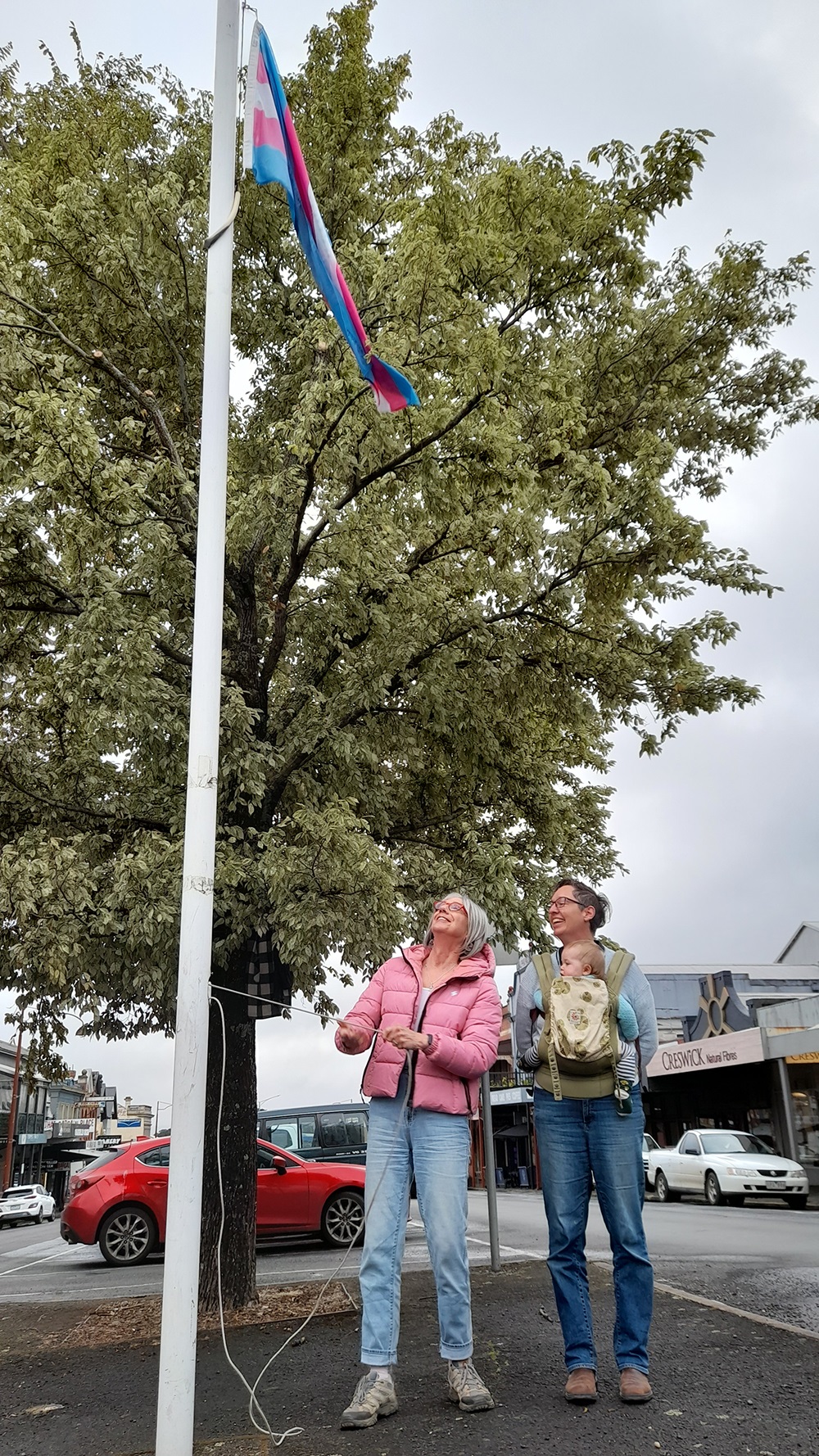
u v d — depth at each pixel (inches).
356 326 241.0
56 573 289.4
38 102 369.4
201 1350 195.9
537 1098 152.7
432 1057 140.7
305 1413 141.5
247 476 347.3
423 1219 143.4
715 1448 116.6
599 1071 146.1
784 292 369.4
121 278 319.9
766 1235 453.4
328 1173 521.0
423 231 257.4
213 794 138.8
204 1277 256.5
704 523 291.1
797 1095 908.6
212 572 146.2
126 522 266.8
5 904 235.0
